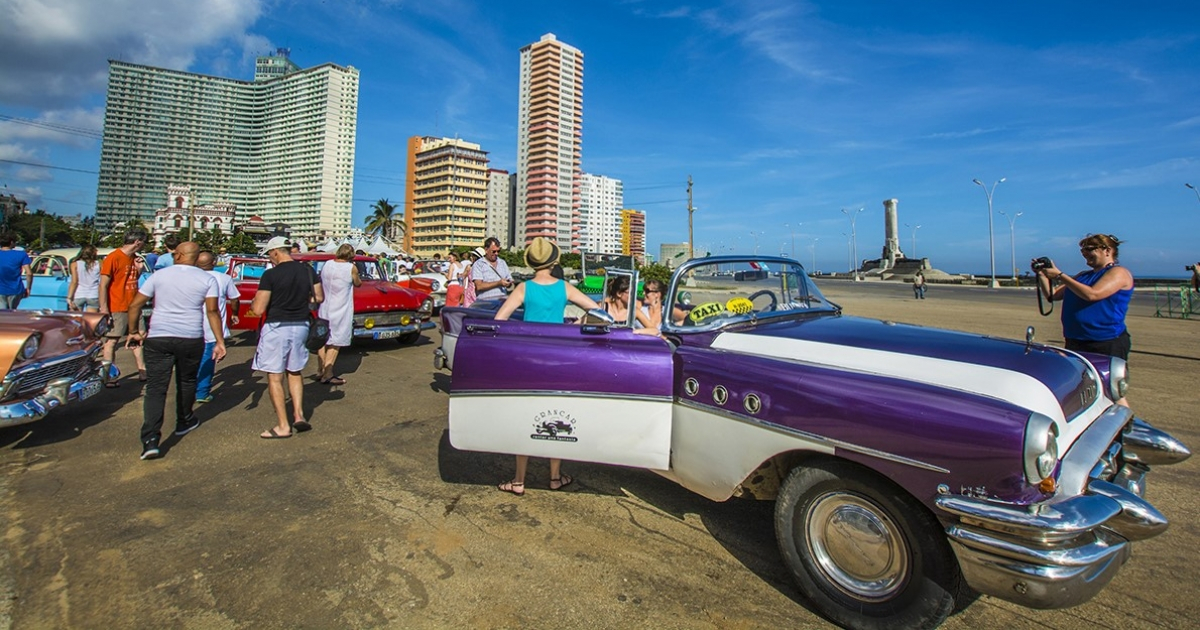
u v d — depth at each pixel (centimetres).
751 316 345
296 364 489
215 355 480
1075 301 442
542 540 312
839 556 242
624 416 291
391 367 789
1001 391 222
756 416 259
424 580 272
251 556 291
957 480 205
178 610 247
